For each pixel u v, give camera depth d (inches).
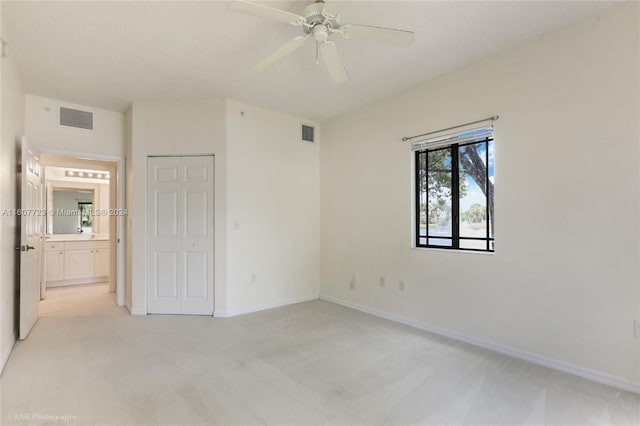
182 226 156.6
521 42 107.2
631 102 87.7
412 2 86.8
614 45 90.2
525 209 107.4
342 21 94.7
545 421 73.8
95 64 119.8
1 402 79.5
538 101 104.5
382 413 76.7
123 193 171.0
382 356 108.7
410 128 142.7
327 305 174.9
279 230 174.4
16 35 100.4
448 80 128.7
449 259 128.4
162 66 122.0
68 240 224.1
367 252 162.2
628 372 87.6
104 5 87.0
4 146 100.7
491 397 83.7
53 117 150.9
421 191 142.3
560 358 99.4
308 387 88.2
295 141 181.5
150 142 155.9
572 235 97.7
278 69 124.9
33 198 135.0
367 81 136.3
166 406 78.7
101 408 77.5
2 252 98.1
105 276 237.3
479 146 123.6
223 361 104.1
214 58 116.5
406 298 143.7
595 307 93.4
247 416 75.2
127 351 111.5
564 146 99.2
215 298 154.4
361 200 165.8
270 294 170.4
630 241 87.9
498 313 113.7
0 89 93.7
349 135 173.3
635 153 87.2
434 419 74.4
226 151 155.1
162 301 156.4
